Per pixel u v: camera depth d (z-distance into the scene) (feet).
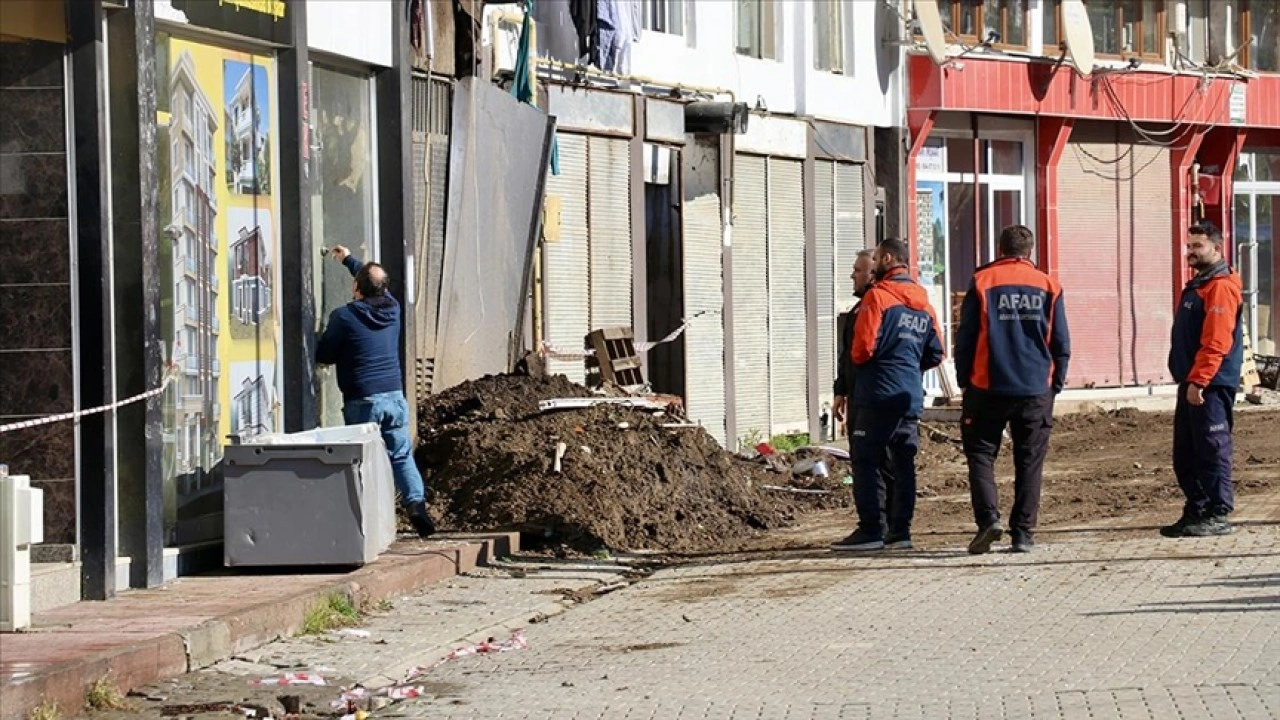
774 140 95.30
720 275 90.22
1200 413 52.39
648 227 88.12
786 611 44.55
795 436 96.78
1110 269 127.13
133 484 46.06
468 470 60.75
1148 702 32.07
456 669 39.63
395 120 60.70
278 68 53.62
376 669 39.14
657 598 48.01
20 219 44.27
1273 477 69.36
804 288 98.89
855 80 105.50
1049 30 121.19
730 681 36.27
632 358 77.30
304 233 54.29
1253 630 38.42
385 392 54.95
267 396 53.42
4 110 44.19
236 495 48.32
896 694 34.01
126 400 45.01
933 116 112.06
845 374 55.72
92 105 44.11
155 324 46.29
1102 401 120.78
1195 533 52.80
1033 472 51.65
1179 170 130.72
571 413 64.90
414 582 50.11
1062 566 48.65
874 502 54.44
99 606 43.27
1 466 39.96
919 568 50.06
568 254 78.95
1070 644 38.01
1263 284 140.87
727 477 63.98
